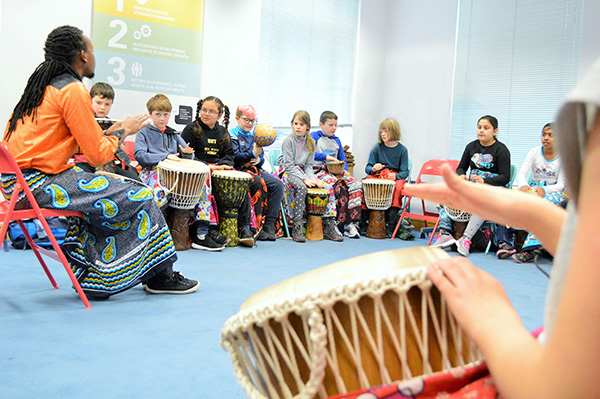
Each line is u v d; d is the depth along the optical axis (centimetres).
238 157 421
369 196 485
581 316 31
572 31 486
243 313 60
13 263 289
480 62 545
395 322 53
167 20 444
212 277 284
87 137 210
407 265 53
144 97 439
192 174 332
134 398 138
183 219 360
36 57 383
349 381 54
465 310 45
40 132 208
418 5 588
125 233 227
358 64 595
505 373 39
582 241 32
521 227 50
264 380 63
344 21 585
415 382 51
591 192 31
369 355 54
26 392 138
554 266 37
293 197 446
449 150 566
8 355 162
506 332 41
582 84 30
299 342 56
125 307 220
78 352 168
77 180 214
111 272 224
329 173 484
